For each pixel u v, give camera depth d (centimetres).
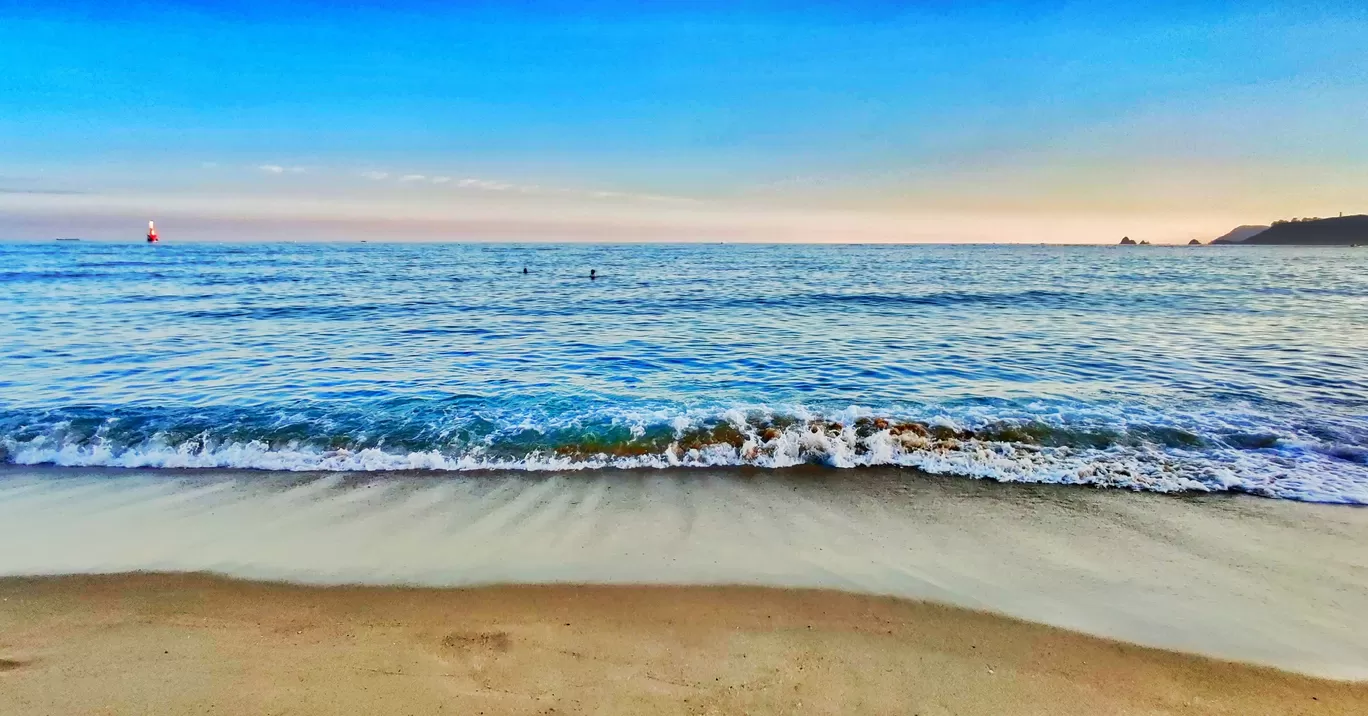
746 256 8031
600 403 886
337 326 1680
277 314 1916
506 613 384
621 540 491
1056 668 338
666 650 348
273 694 307
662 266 5347
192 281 3109
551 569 441
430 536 496
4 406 826
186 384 973
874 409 862
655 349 1363
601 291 2877
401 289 2891
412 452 689
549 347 1384
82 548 469
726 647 351
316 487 601
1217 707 312
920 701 311
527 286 3159
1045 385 1016
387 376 1061
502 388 980
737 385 1019
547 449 700
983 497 587
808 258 7350
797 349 1365
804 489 605
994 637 366
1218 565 457
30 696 304
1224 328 1647
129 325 1611
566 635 361
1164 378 1062
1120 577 438
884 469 658
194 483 609
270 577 427
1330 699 317
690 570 442
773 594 409
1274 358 1233
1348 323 1723
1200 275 4188
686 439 727
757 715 298
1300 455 684
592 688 314
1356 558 466
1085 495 592
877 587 421
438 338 1498
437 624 371
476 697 305
